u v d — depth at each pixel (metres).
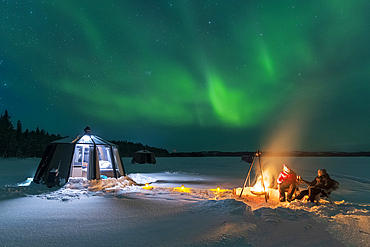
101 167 13.73
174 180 15.27
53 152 11.57
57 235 3.95
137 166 28.80
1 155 59.62
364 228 4.08
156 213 5.61
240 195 8.34
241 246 3.43
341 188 12.62
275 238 3.70
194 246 3.41
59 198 7.53
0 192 8.45
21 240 3.70
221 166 31.34
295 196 7.38
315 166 30.69
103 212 5.70
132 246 3.44
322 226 4.19
